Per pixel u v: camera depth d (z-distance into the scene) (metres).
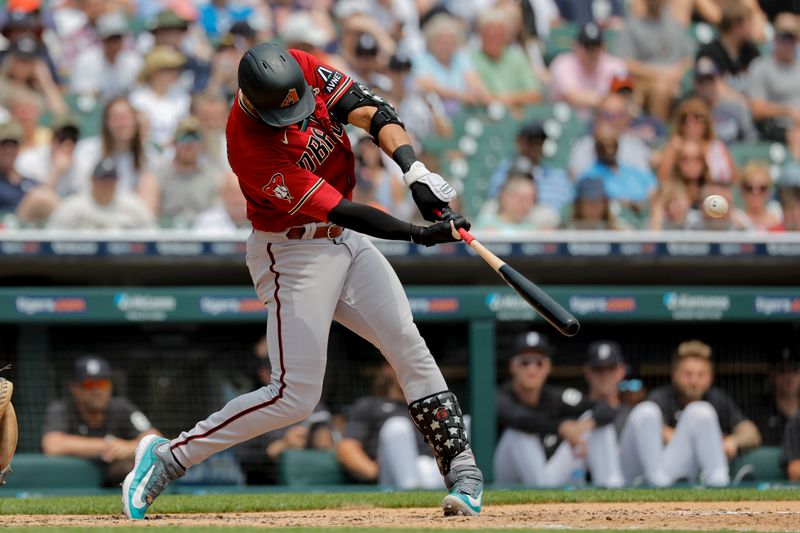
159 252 36.12
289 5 42.84
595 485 34.12
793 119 43.34
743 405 36.66
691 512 18.83
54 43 41.06
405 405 34.47
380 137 16.20
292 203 15.40
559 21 44.25
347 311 16.70
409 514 19.17
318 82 16.30
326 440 34.16
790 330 36.91
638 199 40.12
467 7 43.19
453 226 15.49
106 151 37.94
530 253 37.16
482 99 42.09
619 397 35.75
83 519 17.69
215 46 41.72
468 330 35.16
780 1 44.94
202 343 35.84
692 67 43.56
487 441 34.50
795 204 41.19
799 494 23.84
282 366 16.20
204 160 38.38
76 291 34.19
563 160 40.75
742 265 38.91
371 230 15.34
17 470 32.94
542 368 34.72
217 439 16.56
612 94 41.09
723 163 40.66
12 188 37.31
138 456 16.89
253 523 16.20
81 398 33.59
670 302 35.81
